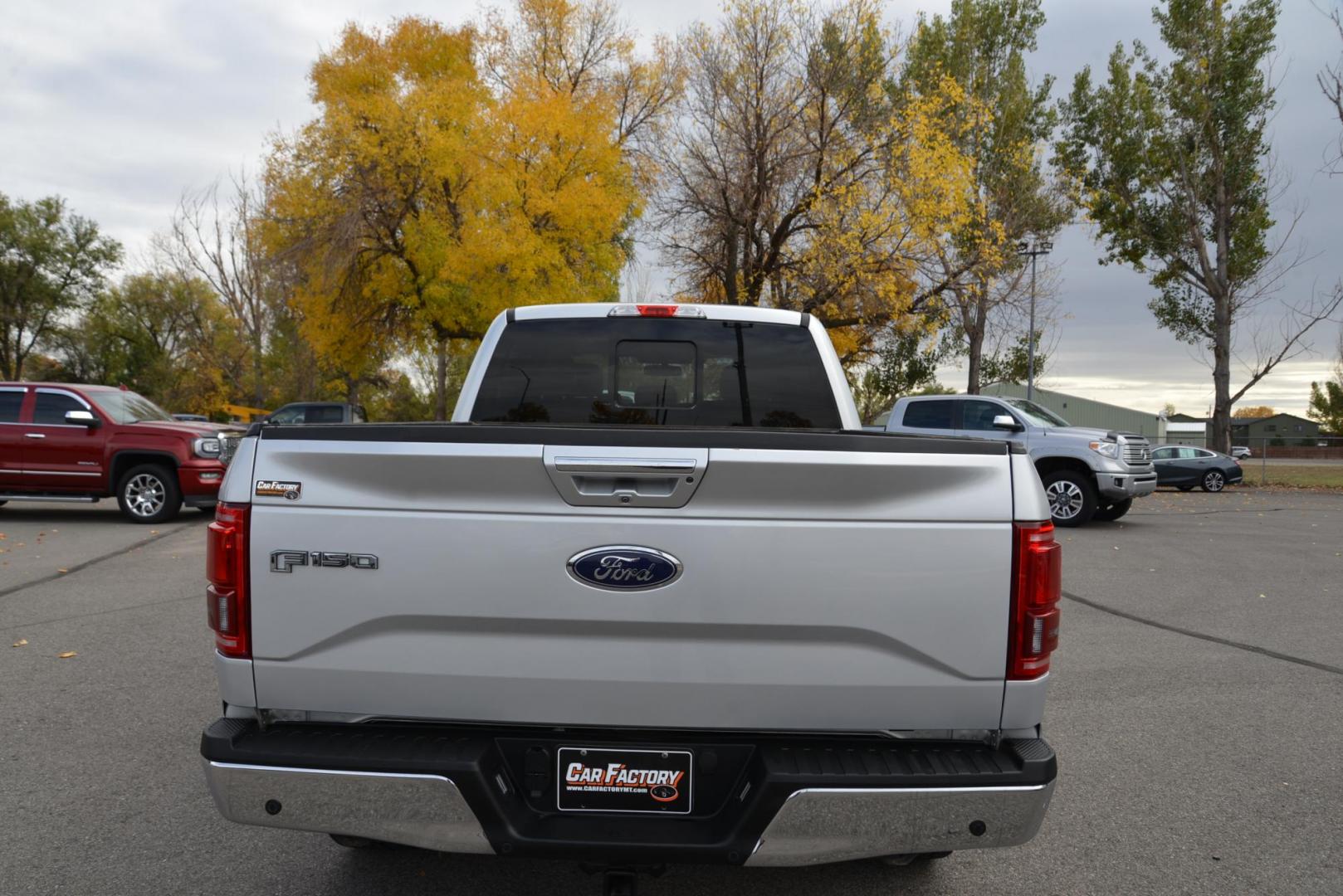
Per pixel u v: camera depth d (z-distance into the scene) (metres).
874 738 2.40
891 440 2.30
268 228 30.59
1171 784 4.18
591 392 4.38
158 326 67.19
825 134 26.05
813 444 2.28
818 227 25.52
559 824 2.35
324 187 29.55
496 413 4.38
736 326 4.38
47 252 61.59
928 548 2.30
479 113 29.75
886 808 2.23
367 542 2.34
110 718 4.86
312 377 51.97
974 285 25.39
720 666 2.33
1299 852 3.50
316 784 2.29
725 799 2.40
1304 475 38.81
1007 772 2.25
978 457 2.34
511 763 2.41
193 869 3.24
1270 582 9.66
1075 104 34.06
